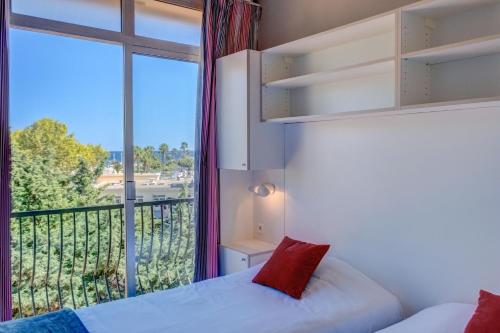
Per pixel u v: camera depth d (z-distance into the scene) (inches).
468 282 84.0
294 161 124.3
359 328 81.7
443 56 82.0
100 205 119.5
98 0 113.0
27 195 108.0
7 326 72.1
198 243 128.8
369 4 106.1
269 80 121.7
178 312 84.4
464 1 78.5
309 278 96.4
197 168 128.6
